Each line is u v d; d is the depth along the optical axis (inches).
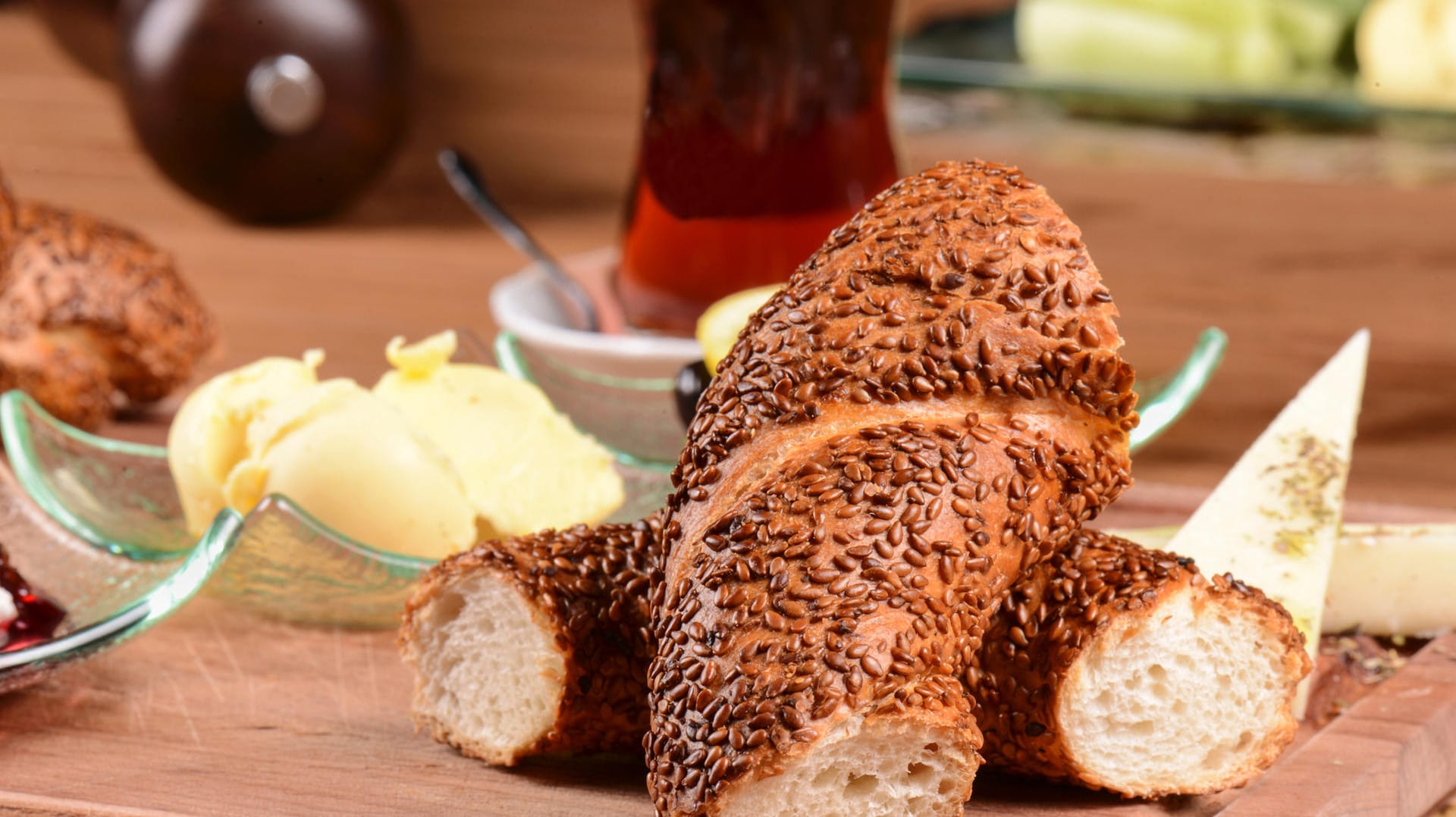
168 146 35.6
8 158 42.7
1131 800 20.2
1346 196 41.3
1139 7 41.0
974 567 19.3
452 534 22.2
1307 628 20.7
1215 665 20.1
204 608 22.7
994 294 19.8
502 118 46.1
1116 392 19.8
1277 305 33.4
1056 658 19.9
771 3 25.3
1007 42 42.9
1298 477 22.3
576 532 20.7
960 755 18.8
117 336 26.4
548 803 20.1
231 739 20.9
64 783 20.3
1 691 21.0
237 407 22.4
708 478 19.7
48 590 22.3
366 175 37.2
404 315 32.3
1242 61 40.4
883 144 26.5
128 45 34.8
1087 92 38.6
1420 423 28.8
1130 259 36.3
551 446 23.0
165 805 20.1
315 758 20.6
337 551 21.6
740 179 25.9
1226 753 20.2
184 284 27.2
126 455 24.0
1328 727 20.7
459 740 20.6
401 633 20.7
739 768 18.6
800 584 18.9
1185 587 20.0
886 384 19.7
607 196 42.3
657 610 19.6
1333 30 40.5
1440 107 36.8
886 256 20.0
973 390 19.7
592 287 28.8
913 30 43.9
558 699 20.3
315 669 21.8
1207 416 28.9
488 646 20.5
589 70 47.2
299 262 36.1
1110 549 20.4
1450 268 35.8
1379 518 24.1
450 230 39.3
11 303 25.9
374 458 22.0
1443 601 22.0
